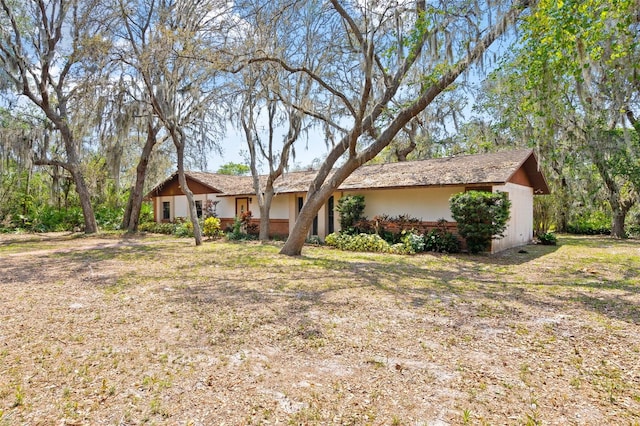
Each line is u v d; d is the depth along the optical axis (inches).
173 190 852.0
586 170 666.2
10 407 100.3
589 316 183.0
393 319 178.2
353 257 398.9
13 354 136.2
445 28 292.2
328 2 327.6
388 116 397.4
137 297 222.7
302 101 434.6
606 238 667.4
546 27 269.7
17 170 679.7
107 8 499.5
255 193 636.1
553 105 340.5
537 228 641.0
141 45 490.0
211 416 96.7
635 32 252.8
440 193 477.1
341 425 92.6
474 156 542.6
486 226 405.1
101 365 127.3
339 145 407.5
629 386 111.5
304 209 410.0
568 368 124.5
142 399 105.1
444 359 132.3
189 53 372.5
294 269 320.5
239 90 479.2
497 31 274.1
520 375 119.3
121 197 940.0
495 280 275.7
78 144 701.9
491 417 95.2
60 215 813.2
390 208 521.3
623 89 304.7
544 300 214.8
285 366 127.2
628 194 657.6
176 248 488.4
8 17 572.1
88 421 94.1
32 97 614.2
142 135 731.4
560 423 92.4
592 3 246.1
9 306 202.1
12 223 798.5
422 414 97.1
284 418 95.7
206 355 136.5
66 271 315.0
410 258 393.4
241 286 252.2
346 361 131.0
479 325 169.3
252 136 561.6
